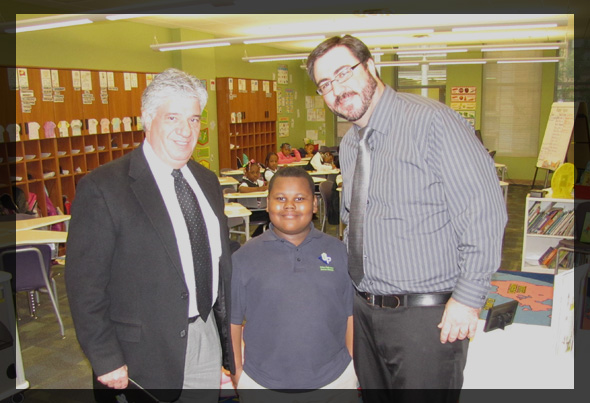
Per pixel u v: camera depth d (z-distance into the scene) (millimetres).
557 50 11523
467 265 1418
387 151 1529
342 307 1808
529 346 2018
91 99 7195
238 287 1800
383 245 1552
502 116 12305
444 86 12820
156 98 1539
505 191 7402
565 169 5070
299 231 1762
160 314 1597
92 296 1521
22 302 4715
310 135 14461
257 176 6840
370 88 1531
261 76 12234
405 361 1586
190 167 1804
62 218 5004
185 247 1646
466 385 1849
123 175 1570
